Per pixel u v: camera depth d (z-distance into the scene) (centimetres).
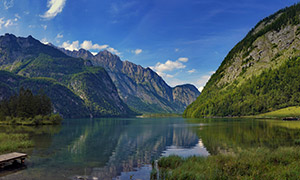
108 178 2303
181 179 1983
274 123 12044
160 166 2864
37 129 9500
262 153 2856
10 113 15312
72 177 2308
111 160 3338
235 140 5456
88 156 3644
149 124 15125
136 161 3281
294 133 6694
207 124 13325
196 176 1952
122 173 2528
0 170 2547
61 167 2770
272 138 5609
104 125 13788
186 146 4897
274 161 2527
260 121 14862
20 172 2459
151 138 6550
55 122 14688
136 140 6053
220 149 4291
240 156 2745
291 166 2175
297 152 2772
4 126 11262
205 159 2736
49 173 2445
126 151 4256
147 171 2625
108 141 5778
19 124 13225
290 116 17138
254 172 1997
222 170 2173
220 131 8181
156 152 4153
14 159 2734
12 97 16712
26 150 4066
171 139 6266
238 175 1942
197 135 7119
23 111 14512
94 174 2469
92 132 8481
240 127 9831
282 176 1862
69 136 6788
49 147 4512
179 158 2980
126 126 12756
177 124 14525
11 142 4406
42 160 3186
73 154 3772
